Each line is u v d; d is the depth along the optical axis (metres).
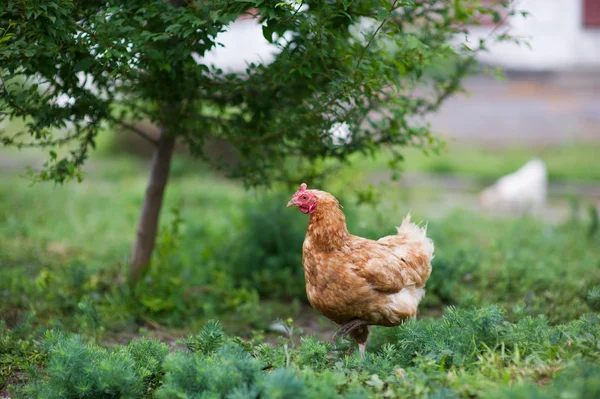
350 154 5.91
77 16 5.02
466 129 19.98
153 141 6.31
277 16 4.23
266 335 5.89
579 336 4.02
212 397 3.22
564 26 18.28
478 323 4.08
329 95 4.93
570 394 2.86
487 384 3.41
